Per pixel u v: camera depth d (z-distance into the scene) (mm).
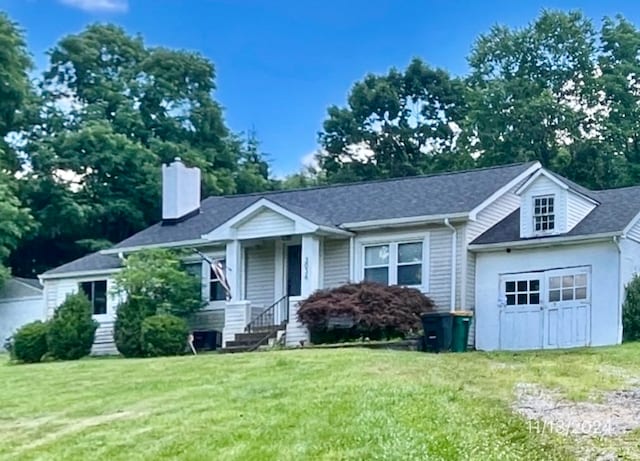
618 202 24328
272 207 25328
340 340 23250
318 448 9664
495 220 25078
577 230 22922
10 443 11797
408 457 8867
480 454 8859
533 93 42969
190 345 25016
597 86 42438
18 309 37188
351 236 25297
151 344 24672
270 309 26016
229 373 16219
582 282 22578
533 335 23016
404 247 24719
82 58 46531
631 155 42188
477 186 25656
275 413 11664
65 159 42469
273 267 26422
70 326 25906
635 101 42625
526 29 45031
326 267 25594
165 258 26547
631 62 43188
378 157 51500
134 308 25641
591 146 40969
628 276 22344
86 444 11164
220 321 26797
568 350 19047
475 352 19969
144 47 49062
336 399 12125
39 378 17891
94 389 15688
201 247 27547
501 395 12227
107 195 43531
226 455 9852
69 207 41719
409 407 11141
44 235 42562
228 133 50250
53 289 30188
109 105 46344
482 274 23906
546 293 23031
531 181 23734
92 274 29266
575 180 40875
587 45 43875
